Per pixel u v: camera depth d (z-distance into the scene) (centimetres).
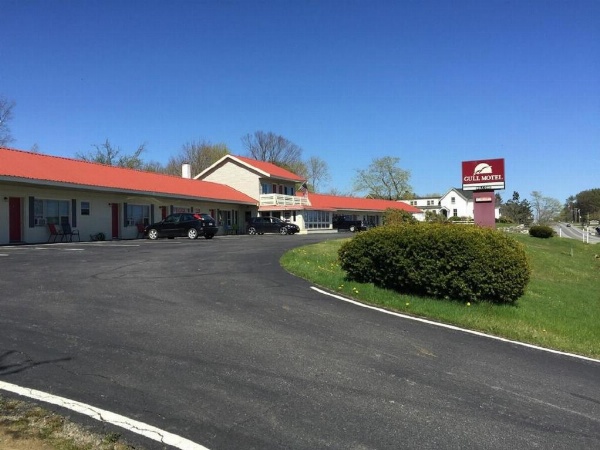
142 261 1377
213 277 1104
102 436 377
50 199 2361
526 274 998
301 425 407
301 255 1525
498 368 592
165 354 563
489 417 442
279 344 622
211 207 3869
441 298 986
